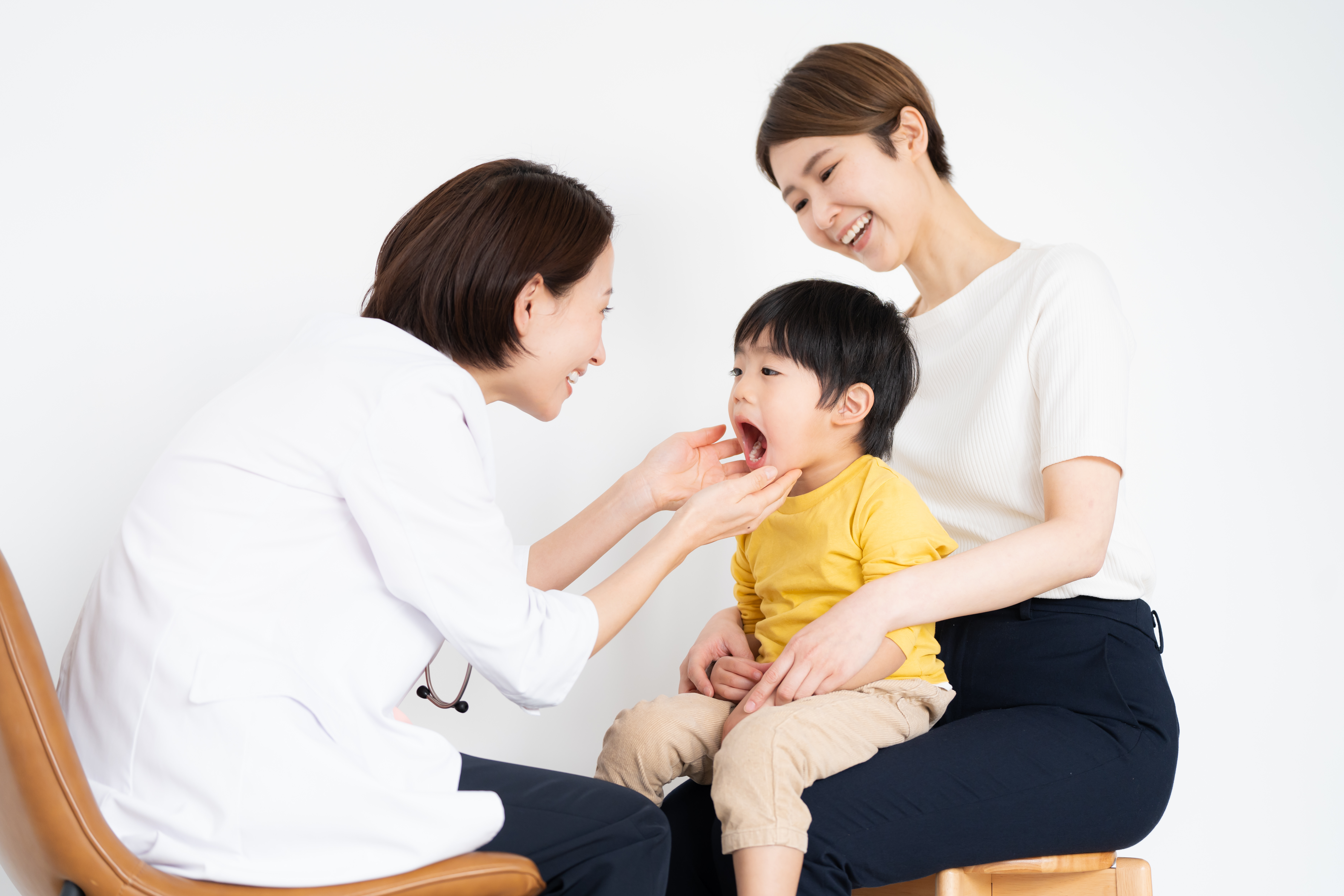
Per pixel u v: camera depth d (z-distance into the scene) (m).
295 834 0.74
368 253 1.58
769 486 1.09
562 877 0.91
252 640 0.79
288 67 1.55
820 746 0.99
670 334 1.70
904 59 1.79
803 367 1.21
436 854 0.77
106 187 1.47
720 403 1.73
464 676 1.45
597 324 1.02
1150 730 1.10
